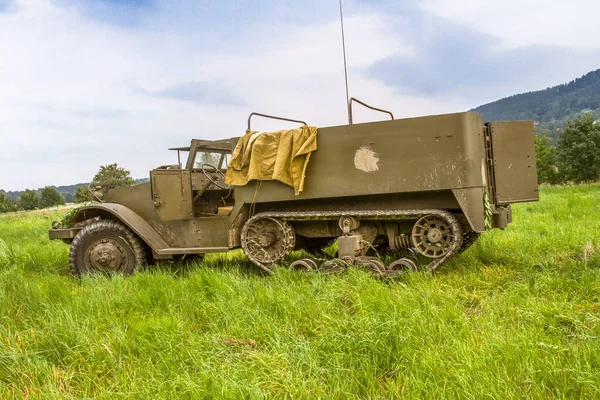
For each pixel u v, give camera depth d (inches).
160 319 159.3
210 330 154.4
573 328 139.3
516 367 111.4
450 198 208.8
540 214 385.7
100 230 253.9
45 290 199.3
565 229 287.7
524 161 218.2
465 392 102.5
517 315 149.4
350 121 222.5
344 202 227.0
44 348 143.0
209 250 239.6
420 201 214.4
